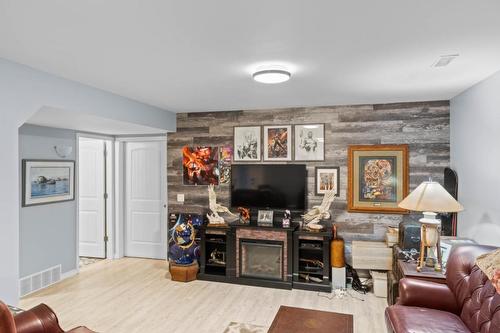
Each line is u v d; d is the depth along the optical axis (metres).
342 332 2.27
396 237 3.92
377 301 3.72
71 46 2.27
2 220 2.48
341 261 4.06
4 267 2.50
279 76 2.79
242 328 3.07
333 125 4.48
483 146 3.10
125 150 5.41
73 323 3.16
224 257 4.61
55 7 1.70
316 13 1.77
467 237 3.47
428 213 3.10
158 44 2.23
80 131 4.76
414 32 2.03
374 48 2.30
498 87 2.80
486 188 3.03
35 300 3.71
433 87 3.43
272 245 4.18
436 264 2.99
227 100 4.14
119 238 5.40
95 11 1.75
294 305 3.62
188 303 3.65
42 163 4.12
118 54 2.43
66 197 4.48
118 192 5.38
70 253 4.54
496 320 1.98
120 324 3.14
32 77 2.73
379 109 4.32
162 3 1.66
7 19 1.84
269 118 4.73
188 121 5.07
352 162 4.40
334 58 2.51
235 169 4.66
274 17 1.82
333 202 4.48
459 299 2.46
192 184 5.07
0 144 2.47
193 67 2.75
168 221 5.18
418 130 4.20
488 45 2.24
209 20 1.86
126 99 3.94
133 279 4.42
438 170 4.14
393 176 4.27
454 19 1.84
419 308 2.50
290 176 4.46
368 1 1.64
